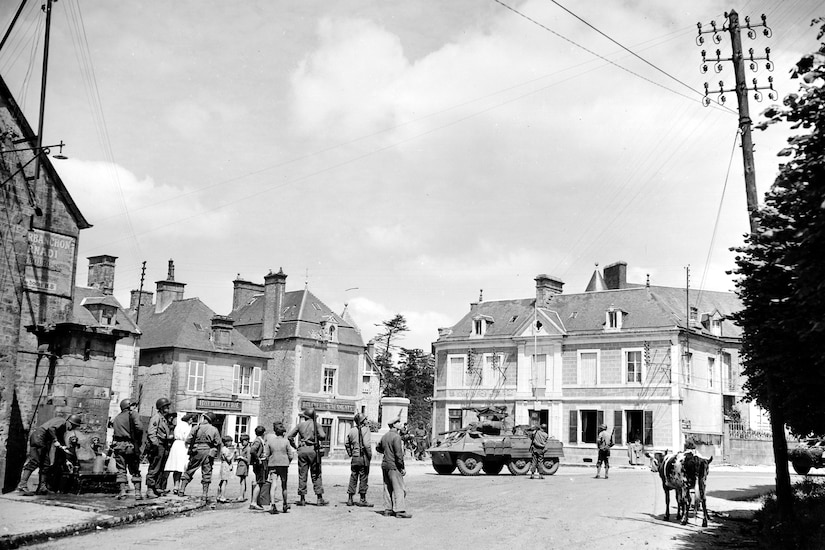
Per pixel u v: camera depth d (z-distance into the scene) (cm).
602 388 4559
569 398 4662
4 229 1850
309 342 4972
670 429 4284
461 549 1135
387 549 1114
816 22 1037
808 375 1330
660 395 4353
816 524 1323
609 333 4572
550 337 4772
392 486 1477
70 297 2173
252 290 5612
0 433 1758
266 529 1249
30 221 2070
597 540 1272
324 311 5247
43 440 1570
